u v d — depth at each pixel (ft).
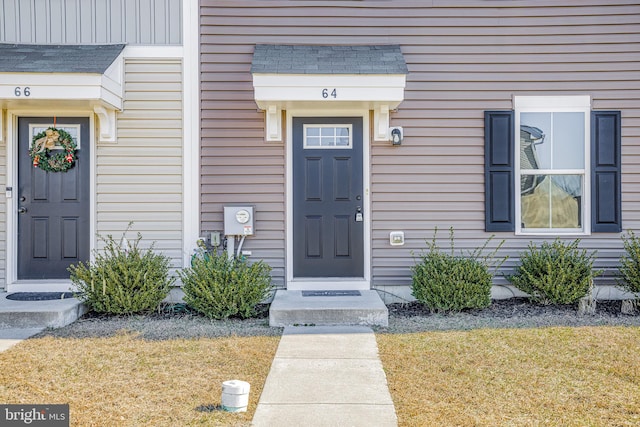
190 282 15.72
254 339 13.39
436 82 17.79
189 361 11.60
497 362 11.51
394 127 17.70
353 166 18.06
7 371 10.88
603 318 15.46
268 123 17.42
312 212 18.06
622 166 17.81
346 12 17.75
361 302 15.56
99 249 17.56
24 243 17.62
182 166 17.63
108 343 12.94
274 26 17.67
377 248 17.87
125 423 8.52
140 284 15.69
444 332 13.97
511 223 17.78
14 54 16.33
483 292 15.94
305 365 11.37
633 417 8.75
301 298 16.26
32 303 15.49
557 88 17.78
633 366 11.19
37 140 17.24
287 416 8.84
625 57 17.76
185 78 17.58
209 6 17.60
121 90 17.34
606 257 17.80
